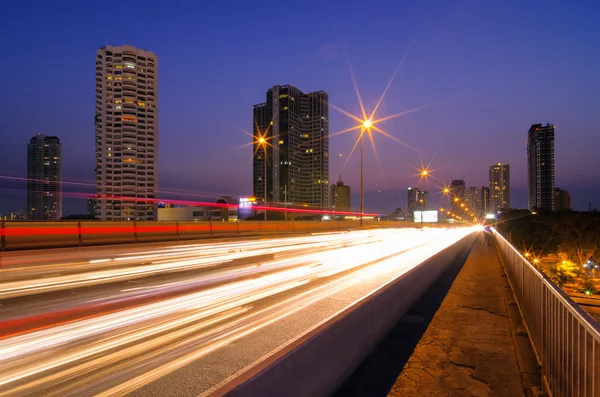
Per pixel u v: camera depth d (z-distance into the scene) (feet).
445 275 40.27
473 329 20.74
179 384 13.47
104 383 13.73
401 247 86.17
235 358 16.06
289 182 650.43
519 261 24.26
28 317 23.17
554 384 12.41
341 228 162.30
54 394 12.99
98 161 512.63
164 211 415.85
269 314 23.85
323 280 37.50
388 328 19.97
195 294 30.22
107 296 29.30
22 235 54.49
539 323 15.60
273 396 9.69
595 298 68.74
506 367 15.71
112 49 513.86
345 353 14.30
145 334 19.65
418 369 15.39
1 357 16.46
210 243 79.77
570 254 180.24
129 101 516.73
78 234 61.36
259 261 52.95
